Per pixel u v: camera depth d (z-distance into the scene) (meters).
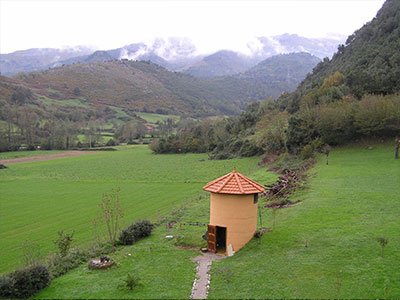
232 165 75.62
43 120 168.38
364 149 55.28
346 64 106.88
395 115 54.16
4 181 64.50
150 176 67.44
